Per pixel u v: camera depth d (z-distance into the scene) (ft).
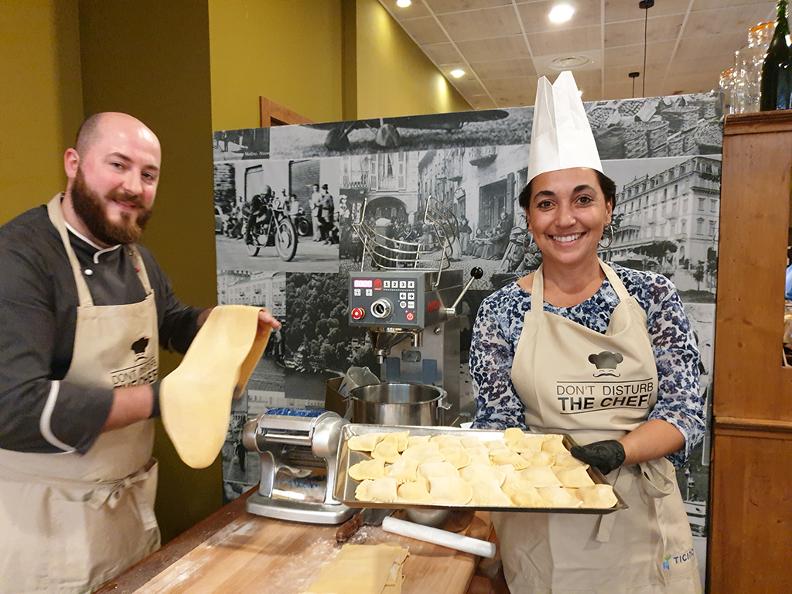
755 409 5.65
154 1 7.46
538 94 4.09
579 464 3.71
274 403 7.47
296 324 7.30
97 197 4.16
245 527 4.32
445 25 14.74
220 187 7.41
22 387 3.50
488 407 4.39
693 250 5.74
